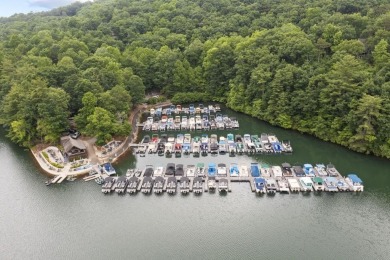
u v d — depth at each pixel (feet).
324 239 240.12
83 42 575.79
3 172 339.36
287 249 232.12
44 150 372.17
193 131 424.46
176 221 259.39
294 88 414.62
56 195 295.28
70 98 399.24
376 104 325.42
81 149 351.46
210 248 234.17
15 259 229.86
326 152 358.23
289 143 371.97
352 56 387.14
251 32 591.78
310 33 495.00
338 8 554.05
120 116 409.49
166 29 644.69
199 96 538.88
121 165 339.36
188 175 308.19
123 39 647.56
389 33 423.64
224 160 347.97
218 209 271.08
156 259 225.76
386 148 330.95
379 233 244.01
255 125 437.99
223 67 523.70
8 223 263.49
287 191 286.87
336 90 360.69
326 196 283.79
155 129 426.92
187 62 555.28
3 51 542.57
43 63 476.95
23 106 378.73
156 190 288.71
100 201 284.00
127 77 496.64
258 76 442.50
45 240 245.86
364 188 293.64
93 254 231.91
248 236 244.01
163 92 556.51
